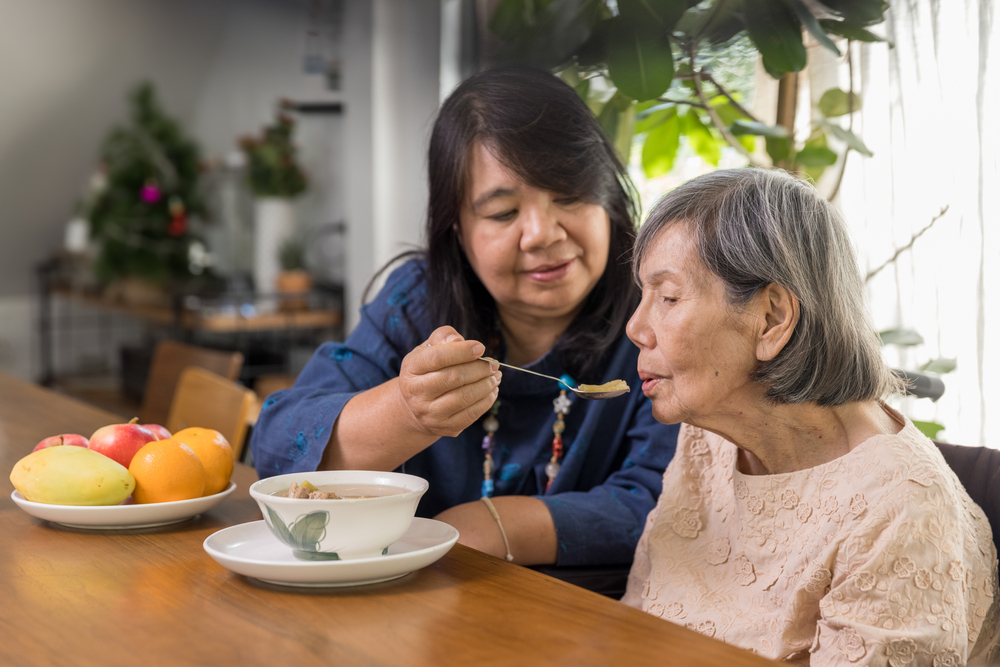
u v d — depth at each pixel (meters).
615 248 1.25
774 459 0.91
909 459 0.81
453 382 0.94
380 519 0.76
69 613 0.69
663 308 0.86
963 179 1.59
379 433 1.01
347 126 4.42
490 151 1.12
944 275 1.63
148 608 0.70
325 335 4.93
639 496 1.19
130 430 1.02
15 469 0.96
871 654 0.75
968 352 1.61
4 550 0.86
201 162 5.79
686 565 1.00
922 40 1.63
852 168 1.77
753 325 0.83
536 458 1.28
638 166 2.29
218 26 5.34
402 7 3.81
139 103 5.59
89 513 0.90
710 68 1.74
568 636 0.66
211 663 0.60
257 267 5.15
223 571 0.80
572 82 1.59
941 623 0.76
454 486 1.26
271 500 0.75
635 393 1.27
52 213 5.93
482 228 1.17
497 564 0.83
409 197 3.95
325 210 5.26
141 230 5.54
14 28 4.84
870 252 1.75
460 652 0.62
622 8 1.31
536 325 1.29
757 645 0.88
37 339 6.19
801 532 0.88
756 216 0.82
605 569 1.14
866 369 0.84
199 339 5.00
